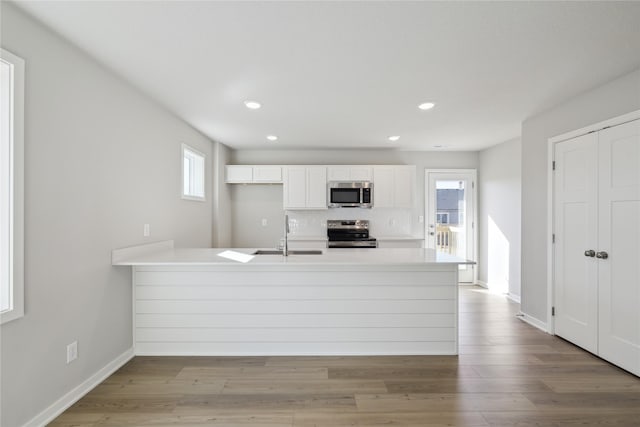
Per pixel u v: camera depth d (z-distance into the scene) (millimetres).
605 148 2645
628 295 2461
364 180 5172
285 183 5125
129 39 1997
